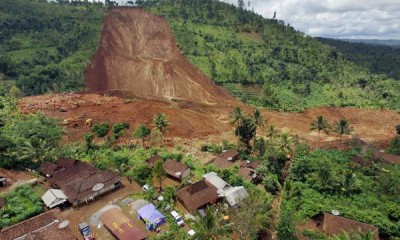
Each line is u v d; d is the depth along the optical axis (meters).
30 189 57.66
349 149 86.56
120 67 150.88
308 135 106.12
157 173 60.31
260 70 163.00
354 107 133.12
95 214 52.62
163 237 47.66
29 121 89.50
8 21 179.62
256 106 132.75
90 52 157.38
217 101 132.50
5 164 64.94
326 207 57.31
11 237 45.16
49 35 176.12
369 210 56.59
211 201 56.78
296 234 51.94
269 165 73.38
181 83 141.00
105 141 90.19
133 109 110.12
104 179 60.78
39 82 135.75
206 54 169.25
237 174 69.31
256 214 50.12
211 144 91.06
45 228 45.72
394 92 148.00
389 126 116.44
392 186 63.50
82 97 121.31
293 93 146.25
